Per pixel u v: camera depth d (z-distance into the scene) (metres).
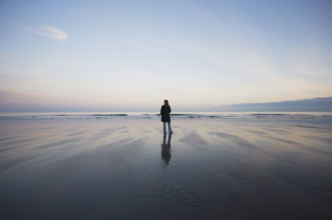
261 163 3.47
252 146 5.03
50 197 2.16
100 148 4.84
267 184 2.50
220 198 2.12
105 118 18.92
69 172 3.02
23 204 1.99
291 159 3.73
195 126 10.55
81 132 7.99
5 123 12.70
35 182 2.60
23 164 3.44
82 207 1.94
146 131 8.41
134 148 4.84
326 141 5.72
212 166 3.30
